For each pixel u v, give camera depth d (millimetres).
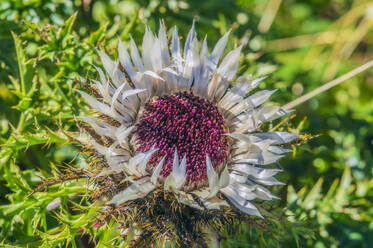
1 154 352
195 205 328
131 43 345
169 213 334
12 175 358
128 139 350
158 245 333
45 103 376
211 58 358
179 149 350
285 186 358
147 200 331
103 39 373
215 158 352
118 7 421
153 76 347
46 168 385
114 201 324
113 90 341
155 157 347
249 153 351
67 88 379
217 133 354
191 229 337
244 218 340
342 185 412
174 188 330
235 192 341
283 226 363
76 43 373
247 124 355
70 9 402
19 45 369
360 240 418
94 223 331
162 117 353
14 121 396
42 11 393
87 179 332
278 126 375
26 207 350
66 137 341
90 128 335
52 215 363
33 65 371
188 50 356
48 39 367
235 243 375
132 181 325
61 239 338
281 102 429
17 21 386
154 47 348
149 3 422
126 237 332
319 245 410
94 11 418
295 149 385
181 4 428
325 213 407
